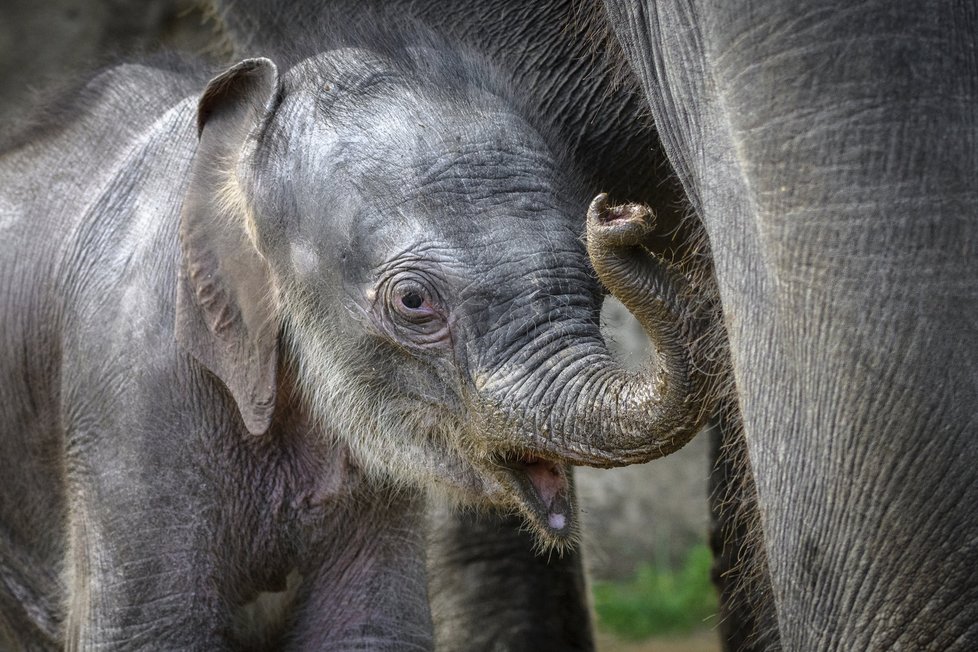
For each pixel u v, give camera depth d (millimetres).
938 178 4570
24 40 14133
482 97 6418
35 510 7520
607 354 5832
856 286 4617
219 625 6699
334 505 6949
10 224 7531
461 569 9039
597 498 14484
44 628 7535
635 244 5113
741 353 4988
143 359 6648
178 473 6609
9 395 7441
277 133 6438
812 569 4879
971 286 4555
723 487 8023
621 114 7133
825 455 4750
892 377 4586
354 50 6676
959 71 4598
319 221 6293
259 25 8031
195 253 6504
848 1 4574
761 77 4734
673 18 5211
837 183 4629
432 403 6273
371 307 6211
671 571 14305
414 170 6121
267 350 6477
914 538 4645
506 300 5906
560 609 8953
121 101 7699
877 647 4789
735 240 4980
